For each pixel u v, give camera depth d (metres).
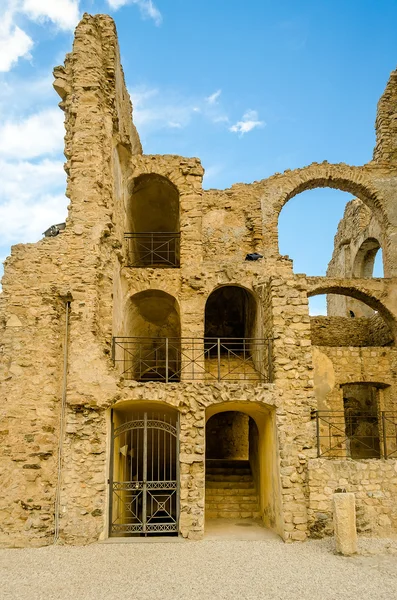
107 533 14.47
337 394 21.62
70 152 16.83
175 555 12.68
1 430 14.22
